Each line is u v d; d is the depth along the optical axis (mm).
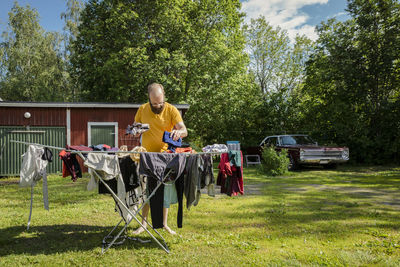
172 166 3133
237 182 5281
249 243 3492
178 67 16359
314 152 11555
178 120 3531
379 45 14898
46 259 3043
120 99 17875
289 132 17781
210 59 17281
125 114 12727
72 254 3184
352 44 15328
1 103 11055
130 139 12688
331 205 5613
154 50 18172
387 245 3387
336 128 14758
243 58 18969
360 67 15109
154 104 3414
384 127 14523
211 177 3660
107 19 16750
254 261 2953
